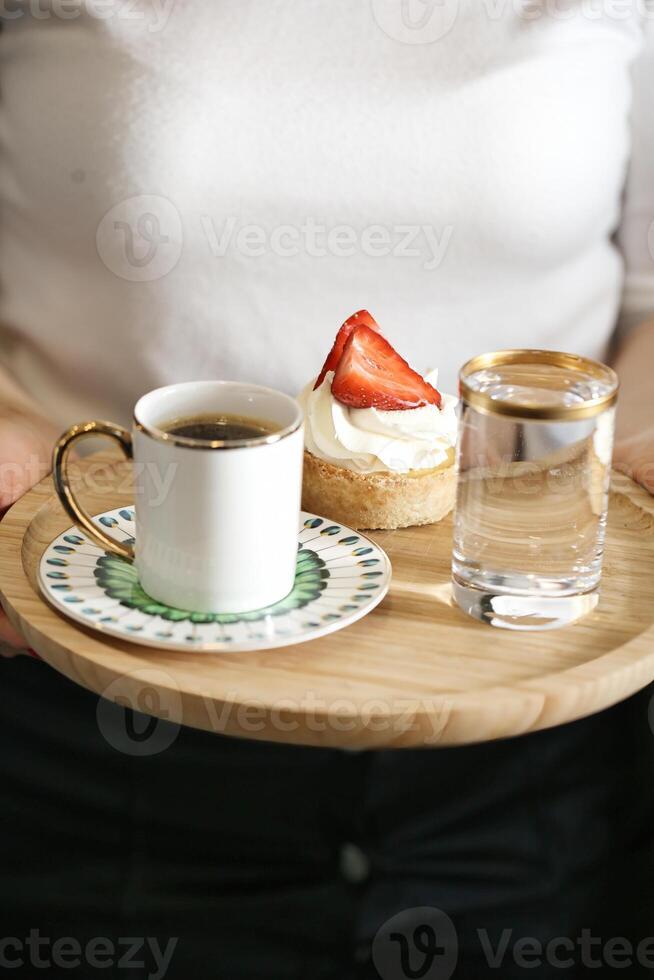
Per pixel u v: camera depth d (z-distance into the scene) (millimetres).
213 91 899
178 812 964
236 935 946
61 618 667
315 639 658
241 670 618
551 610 675
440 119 921
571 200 980
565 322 1036
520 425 641
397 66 910
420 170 932
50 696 941
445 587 729
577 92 962
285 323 977
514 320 1016
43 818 961
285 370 991
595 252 1058
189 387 691
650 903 968
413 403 793
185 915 944
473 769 966
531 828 968
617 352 1111
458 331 1009
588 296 1047
